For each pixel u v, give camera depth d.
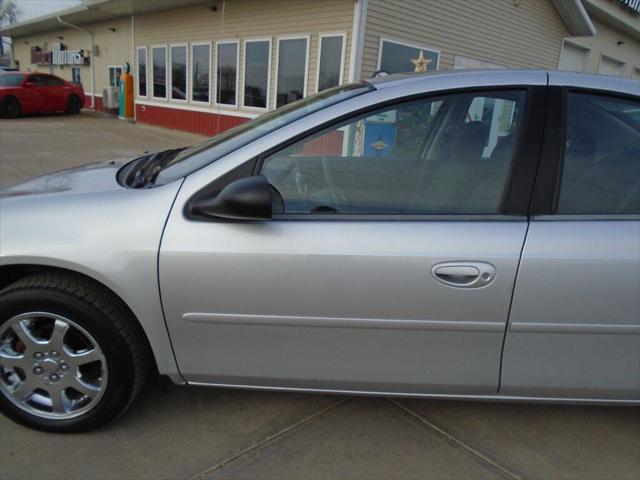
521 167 1.85
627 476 1.99
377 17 8.84
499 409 2.40
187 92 13.40
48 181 2.29
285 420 2.25
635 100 1.91
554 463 2.05
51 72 22.75
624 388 1.94
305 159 1.90
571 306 1.80
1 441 2.04
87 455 1.98
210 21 12.12
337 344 1.91
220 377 2.02
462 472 1.98
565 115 1.88
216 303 1.86
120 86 16.55
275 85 10.70
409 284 1.80
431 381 1.96
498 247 1.77
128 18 15.76
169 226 1.84
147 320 1.90
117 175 2.32
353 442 2.12
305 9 9.66
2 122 13.93
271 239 1.81
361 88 2.05
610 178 1.88
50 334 2.00
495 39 11.39
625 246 1.78
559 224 1.81
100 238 1.84
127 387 2.01
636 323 1.82
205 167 1.91
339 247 1.80
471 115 1.92
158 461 1.97
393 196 1.91
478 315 1.82
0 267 1.99
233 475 1.91
